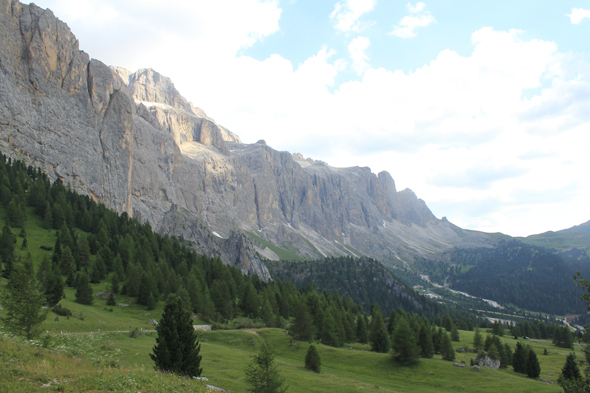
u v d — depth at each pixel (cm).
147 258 15738
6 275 9981
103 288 12788
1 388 2472
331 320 12131
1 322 5609
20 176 19175
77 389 2803
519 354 10850
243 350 9238
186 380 3888
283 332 11888
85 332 7562
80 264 14012
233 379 6031
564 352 15450
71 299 10775
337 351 10194
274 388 4994
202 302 12719
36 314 5184
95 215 19262
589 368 3356
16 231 14688
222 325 12156
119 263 14250
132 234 18838
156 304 12356
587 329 3391
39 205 16962
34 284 5334
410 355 9350
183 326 4675
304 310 11369
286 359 9369
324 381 6862
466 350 13238
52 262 12838
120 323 9412
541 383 8281
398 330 9625
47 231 15738
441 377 8619
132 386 3134
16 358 3225
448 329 19575
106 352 5194
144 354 6206
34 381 2814
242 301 15088
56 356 3709
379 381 8288
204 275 16875
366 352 10231
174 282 13725
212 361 7169
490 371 9062
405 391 7581
